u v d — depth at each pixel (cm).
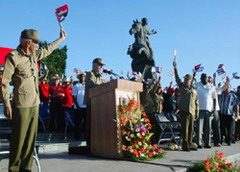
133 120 619
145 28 2047
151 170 499
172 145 834
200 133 881
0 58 824
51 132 980
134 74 952
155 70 1176
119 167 523
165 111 996
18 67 363
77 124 925
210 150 817
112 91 625
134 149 593
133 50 2008
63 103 962
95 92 662
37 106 377
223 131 1027
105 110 642
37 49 398
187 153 730
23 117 363
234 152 771
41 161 583
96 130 661
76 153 693
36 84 380
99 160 598
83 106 921
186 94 810
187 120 804
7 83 355
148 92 916
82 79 941
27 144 374
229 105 1016
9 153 374
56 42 413
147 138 624
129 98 634
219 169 547
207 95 895
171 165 548
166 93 1011
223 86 1047
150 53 2008
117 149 607
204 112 882
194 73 864
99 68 700
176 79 826
